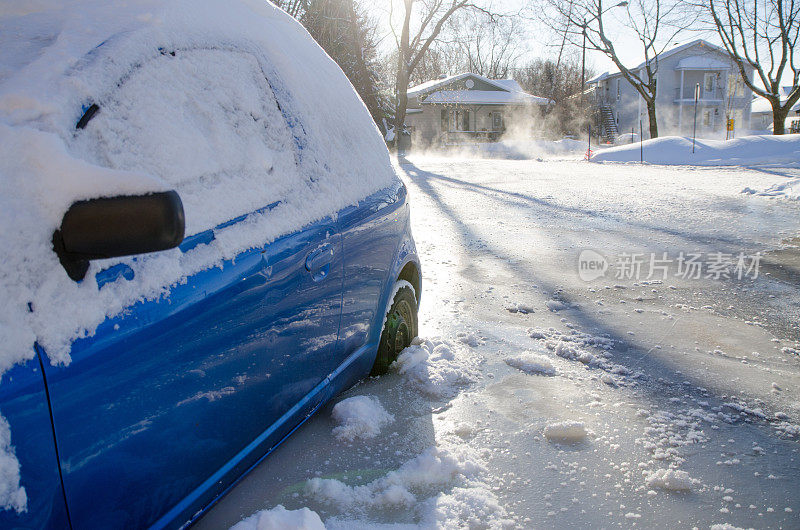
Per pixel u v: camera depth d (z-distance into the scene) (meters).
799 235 7.60
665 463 2.70
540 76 68.94
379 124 37.28
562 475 2.60
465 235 8.14
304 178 2.53
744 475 2.61
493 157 34.09
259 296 2.07
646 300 5.22
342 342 2.82
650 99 36.09
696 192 12.11
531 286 5.66
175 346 1.68
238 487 2.43
